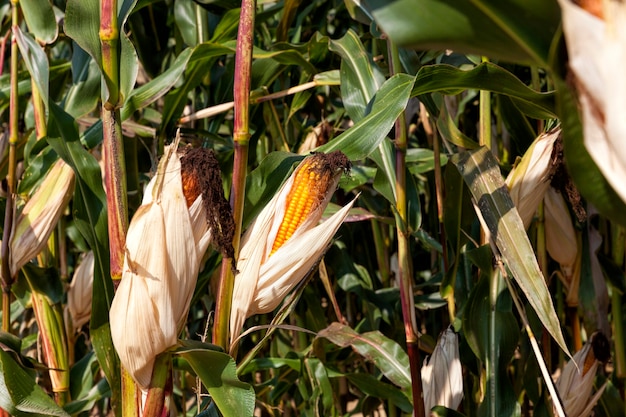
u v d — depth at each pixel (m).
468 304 2.61
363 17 2.68
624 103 1.98
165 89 2.63
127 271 2.26
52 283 2.72
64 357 2.74
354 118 2.62
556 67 2.01
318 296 3.33
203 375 2.29
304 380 2.84
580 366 2.72
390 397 2.79
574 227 2.81
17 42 2.59
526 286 2.37
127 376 2.31
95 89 2.74
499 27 2.03
